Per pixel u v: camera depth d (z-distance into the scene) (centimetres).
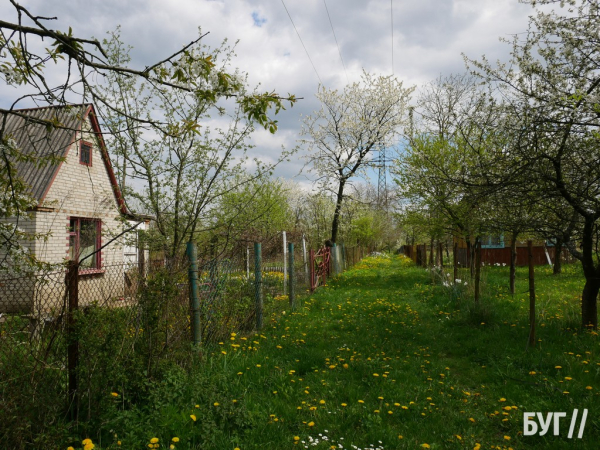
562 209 685
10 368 300
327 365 548
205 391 404
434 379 513
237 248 720
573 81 616
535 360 550
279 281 1044
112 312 367
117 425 329
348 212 2536
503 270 1928
